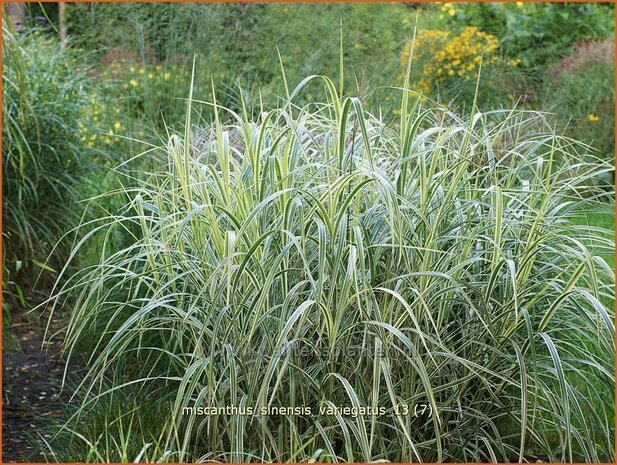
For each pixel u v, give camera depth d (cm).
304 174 329
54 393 417
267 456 306
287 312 301
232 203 318
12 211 509
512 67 771
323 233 275
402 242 294
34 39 583
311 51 663
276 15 671
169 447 325
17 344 473
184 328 321
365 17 705
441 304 306
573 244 336
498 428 342
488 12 996
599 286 334
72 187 543
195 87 591
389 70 658
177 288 348
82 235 546
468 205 319
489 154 333
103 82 603
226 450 322
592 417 342
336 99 311
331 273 289
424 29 806
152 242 331
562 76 826
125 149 548
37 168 515
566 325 345
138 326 329
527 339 315
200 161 415
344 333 292
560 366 285
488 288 297
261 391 276
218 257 310
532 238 313
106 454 301
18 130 489
